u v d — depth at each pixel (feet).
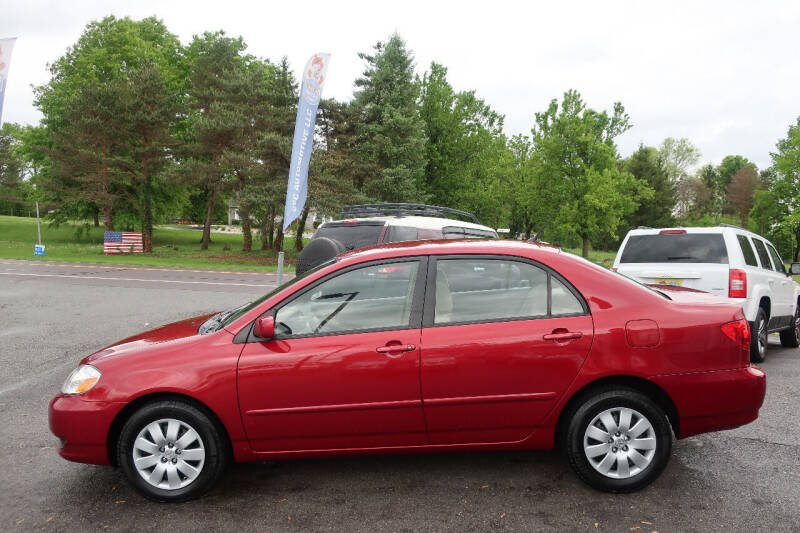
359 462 12.80
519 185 145.59
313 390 10.77
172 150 128.98
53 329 31.04
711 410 10.84
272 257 118.83
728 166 337.93
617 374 10.69
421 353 10.76
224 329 11.27
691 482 11.35
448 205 142.41
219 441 10.89
